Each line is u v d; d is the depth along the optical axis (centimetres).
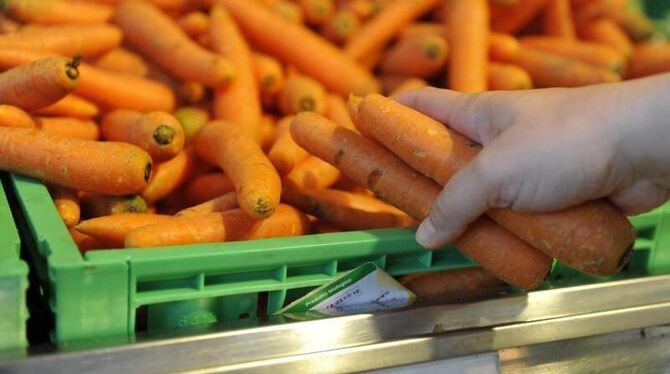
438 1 102
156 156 73
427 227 59
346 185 78
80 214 70
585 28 113
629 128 54
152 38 89
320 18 99
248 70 89
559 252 58
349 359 57
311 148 67
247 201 64
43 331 58
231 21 92
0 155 67
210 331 56
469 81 93
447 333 60
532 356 62
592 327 64
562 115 55
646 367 65
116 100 83
